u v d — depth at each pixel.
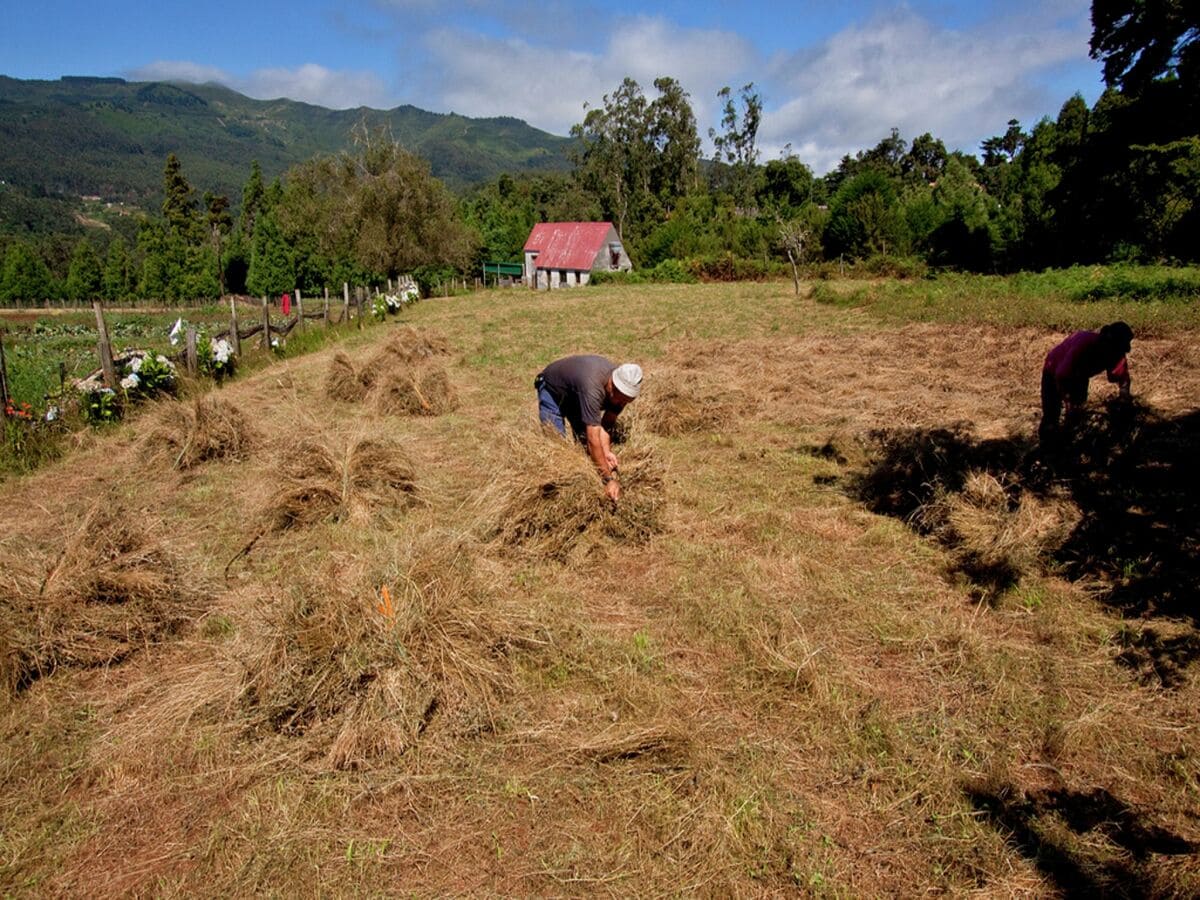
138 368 9.68
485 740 3.23
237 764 3.12
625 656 3.80
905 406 8.62
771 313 20.33
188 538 5.45
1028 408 8.45
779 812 2.81
